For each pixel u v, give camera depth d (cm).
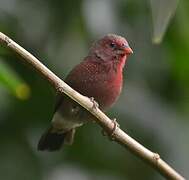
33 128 1199
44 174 1191
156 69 1235
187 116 1259
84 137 1244
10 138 1180
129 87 1230
